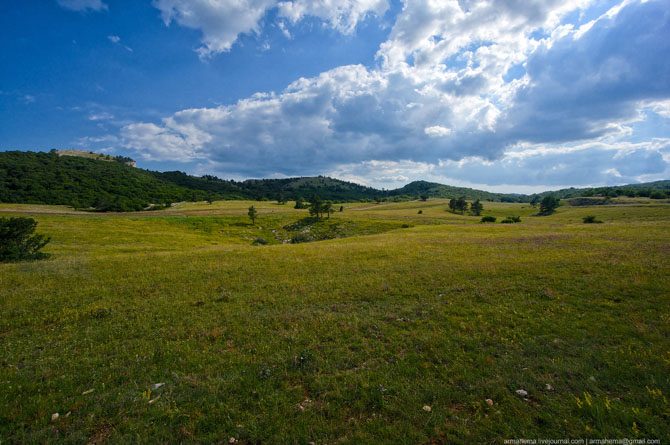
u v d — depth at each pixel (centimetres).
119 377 943
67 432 716
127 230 7938
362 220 11950
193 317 1423
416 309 1466
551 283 1766
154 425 738
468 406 789
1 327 1341
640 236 3547
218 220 11431
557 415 747
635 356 984
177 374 952
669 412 732
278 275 2170
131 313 1477
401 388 860
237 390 869
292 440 690
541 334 1168
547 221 10450
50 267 2408
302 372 953
